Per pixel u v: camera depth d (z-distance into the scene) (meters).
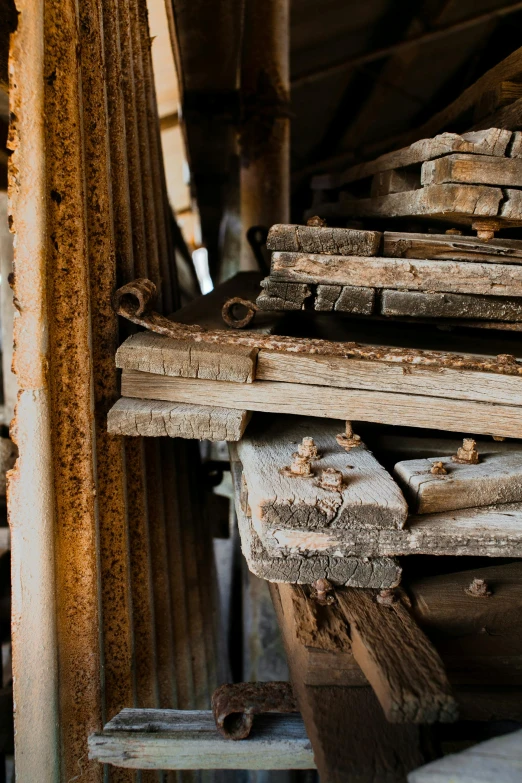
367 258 2.42
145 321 2.49
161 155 4.11
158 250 3.81
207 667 4.07
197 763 2.15
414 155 2.70
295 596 2.04
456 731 1.98
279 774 4.72
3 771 3.91
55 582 2.45
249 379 2.36
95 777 2.60
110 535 2.68
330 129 9.52
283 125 6.35
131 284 2.51
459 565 2.57
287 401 2.42
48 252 2.27
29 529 2.38
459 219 2.64
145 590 2.97
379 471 2.20
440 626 2.02
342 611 1.99
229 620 7.02
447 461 2.37
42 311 2.26
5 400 5.25
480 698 1.94
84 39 2.36
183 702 3.50
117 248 2.75
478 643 2.03
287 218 6.60
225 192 8.01
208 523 4.88
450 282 2.42
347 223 3.94
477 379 2.37
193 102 6.23
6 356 5.23
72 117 2.24
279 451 2.38
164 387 2.44
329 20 7.07
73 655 2.54
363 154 9.80
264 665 5.44
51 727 2.49
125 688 2.78
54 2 2.14
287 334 3.07
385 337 3.05
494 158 2.29
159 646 3.22
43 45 2.13
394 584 2.06
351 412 2.43
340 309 2.49
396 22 7.60
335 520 1.98
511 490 2.25
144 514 2.95
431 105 9.31
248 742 2.12
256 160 6.37
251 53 6.12
